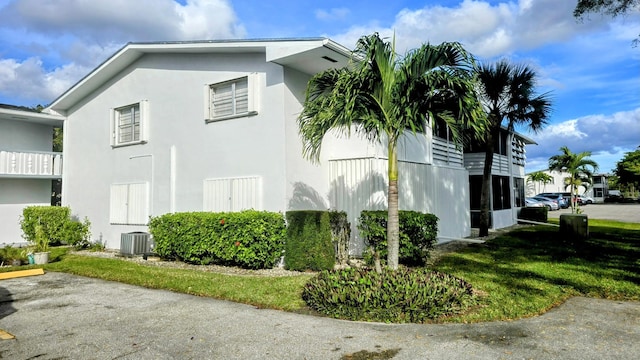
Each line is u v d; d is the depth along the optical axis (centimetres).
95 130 1408
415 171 1180
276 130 961
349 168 1061
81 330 504
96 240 1373
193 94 1121
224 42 993
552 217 2661
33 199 1591
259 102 996
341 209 1066
